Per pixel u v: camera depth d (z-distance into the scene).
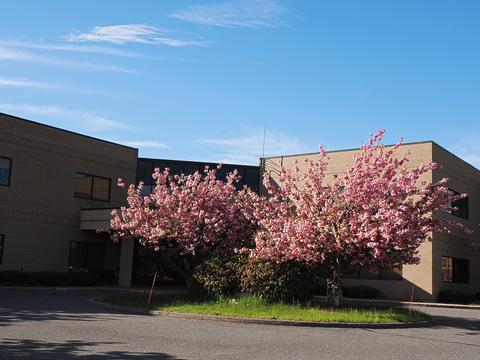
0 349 9.88
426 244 30.02
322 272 20.11
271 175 36.19
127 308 17.86
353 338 13.31
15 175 28.03
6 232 27.42
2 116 27.61
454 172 33.34
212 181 22.70
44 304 18.64
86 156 31.73
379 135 19.23
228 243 22.44
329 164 33.41
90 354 9.69
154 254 31.22
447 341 13.40
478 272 36.31
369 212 17.77
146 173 35.66
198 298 19.98
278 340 12.44
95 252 31.97
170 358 9.61
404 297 30.30
